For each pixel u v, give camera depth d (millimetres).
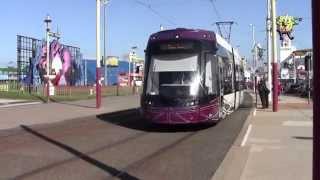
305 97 53906
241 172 11781
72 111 35125
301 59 76750
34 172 12734
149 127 24453
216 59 23500
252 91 72562
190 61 22578
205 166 13469
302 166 12531
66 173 12586
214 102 22875
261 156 14211
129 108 38594
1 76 85000
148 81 22812
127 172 12695
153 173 12555
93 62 88000
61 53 70875
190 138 19766
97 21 37438
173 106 22031
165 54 22828
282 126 22625
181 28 23562
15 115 31641
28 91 57719
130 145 17844
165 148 17016
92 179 11859
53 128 24531
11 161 14438
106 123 27094
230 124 25031
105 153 15930
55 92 57406
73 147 17359
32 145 17984
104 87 71250
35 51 64688
